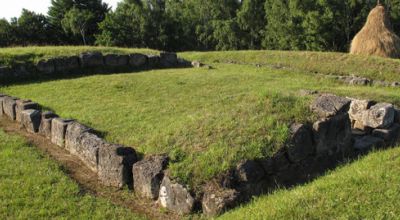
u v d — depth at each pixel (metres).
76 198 6.26
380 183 5.27
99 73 16.52
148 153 7.22
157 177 6.34
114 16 46.56
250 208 5.38
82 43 50.16
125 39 46.78
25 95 13.04
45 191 6.43
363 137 8.11
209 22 54.28
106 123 9.64
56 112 10.91
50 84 14.27
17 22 48.59
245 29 49.72
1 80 14.82
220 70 17.95
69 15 47.00
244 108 7.54
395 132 8.43
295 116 7.09
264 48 49.22
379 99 12.42
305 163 6.68
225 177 5.97
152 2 50.62
